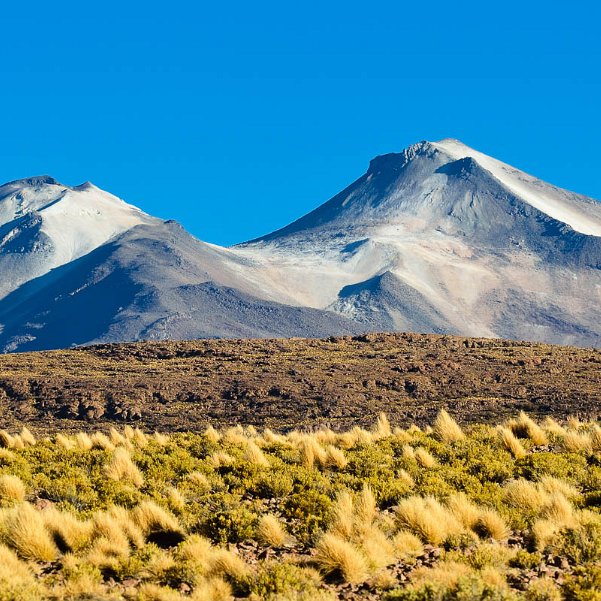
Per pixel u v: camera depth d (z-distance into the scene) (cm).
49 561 3120
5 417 11144
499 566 2927
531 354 14000
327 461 4769
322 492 3959
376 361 13712
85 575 2848
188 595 2759
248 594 2767
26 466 4678
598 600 2523
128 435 6181
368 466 4525
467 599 2480
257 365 13700
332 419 10312
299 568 2903
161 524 3447
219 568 2897
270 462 4744
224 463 4822
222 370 13300
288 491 4081
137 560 3012
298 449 5188
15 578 2772
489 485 4019
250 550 3228
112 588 2847
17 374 13250
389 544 3138
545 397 10606
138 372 13438
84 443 5694
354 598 2709
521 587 2722
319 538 3219
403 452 4869
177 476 4462
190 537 3250
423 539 3266
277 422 10375
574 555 2984
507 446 5066
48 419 11038
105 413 11188
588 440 5081
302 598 2630
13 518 3275
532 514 3516
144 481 4356
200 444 5531
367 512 3559
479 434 5638
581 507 3656
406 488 3966
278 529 3322
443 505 3625
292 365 13500
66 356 15338
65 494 3966
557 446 5288
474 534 3269
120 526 3391
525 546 3212
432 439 5453
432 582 2569
